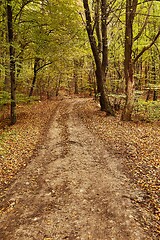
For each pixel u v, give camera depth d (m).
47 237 5.02
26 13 17.72
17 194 6.99
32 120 19.19
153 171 7.90
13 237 5.07
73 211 5.94
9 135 13.97
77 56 29.22
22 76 20.44
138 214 5.69
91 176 8.00
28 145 11.94
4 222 5.65
